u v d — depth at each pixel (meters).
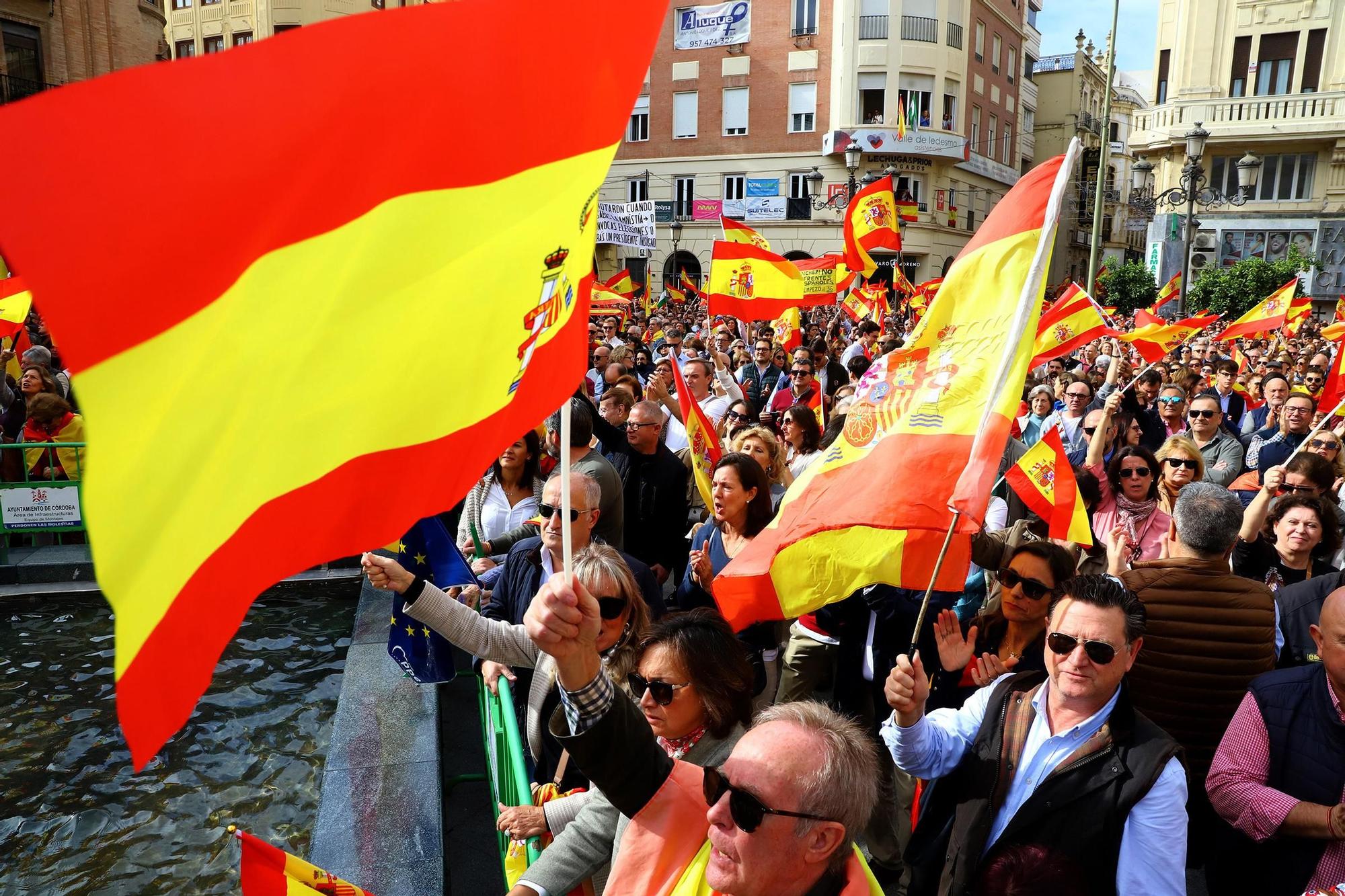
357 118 1.22
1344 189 33.03
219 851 4.91
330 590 8.45
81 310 0.92
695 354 10.61
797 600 3.20
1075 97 55.69
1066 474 4.53
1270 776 2.84
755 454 5.65
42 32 24.72
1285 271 28.77
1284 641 3.78
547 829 2.80
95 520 0.97
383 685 5.87
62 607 8.69
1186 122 34.50
